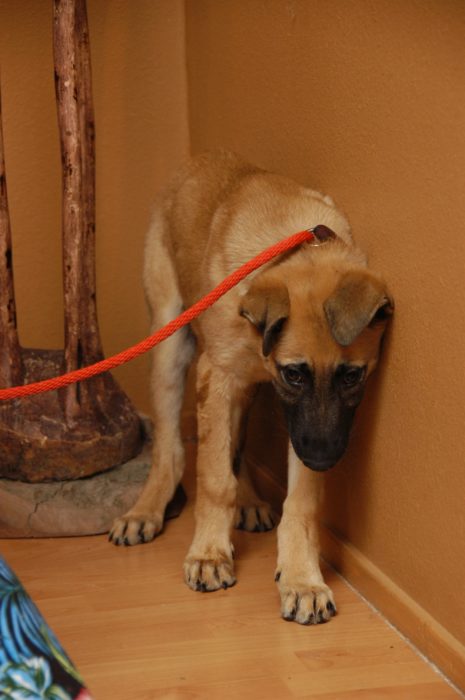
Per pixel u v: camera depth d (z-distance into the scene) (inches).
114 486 88.7
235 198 83.0
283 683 73.0
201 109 97.9
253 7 88.7
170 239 88.7
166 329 76.2
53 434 87.7
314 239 78.2
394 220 76.1
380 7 75.6
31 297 99.2
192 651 75.4
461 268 71.5
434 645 74.2
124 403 92.0
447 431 73.1
